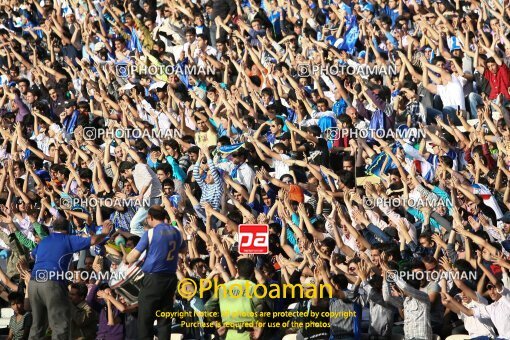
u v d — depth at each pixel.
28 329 45.91
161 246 41.72
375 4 69.88
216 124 60.84
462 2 72.88
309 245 45.16
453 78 59.78
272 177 52.59
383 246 44.38
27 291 45.09
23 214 51.97
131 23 72.81
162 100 63.91
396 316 47.03
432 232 47.88
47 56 74.75
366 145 55.06
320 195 49.00
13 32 75.69
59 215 52.34
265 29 70.00
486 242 44.16
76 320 44.12
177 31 72.31
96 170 55.28
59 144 59.44
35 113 63.41
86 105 63.88
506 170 51.78
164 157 57.75
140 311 41.81
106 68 67.75
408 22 68.75
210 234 45.44
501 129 56.16
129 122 61.47
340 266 45.41
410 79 62.72
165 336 41.81
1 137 65.31
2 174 56.09
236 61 68.38
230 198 53.09
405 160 54.09
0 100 66.50
